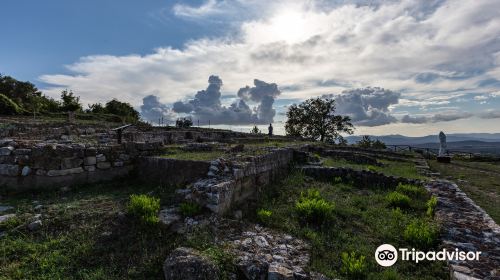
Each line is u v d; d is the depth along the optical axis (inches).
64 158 351.9
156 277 209.6
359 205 379.9
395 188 458.6
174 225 256.4
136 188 366.0
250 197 373.4
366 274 229.8
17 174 330.6
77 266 214.2
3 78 2023.9
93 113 1766.7
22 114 1230.9
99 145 401.7
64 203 300.2
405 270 245.1
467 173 701.3
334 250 267.9
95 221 259.6
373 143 1920.5
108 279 203.8
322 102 2158.0
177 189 331.0
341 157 751.7
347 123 2153.1
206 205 285.3
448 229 277.1
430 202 359.3
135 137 677.3
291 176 487.8
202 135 913.5
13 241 232.5
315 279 212.7
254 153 449.1
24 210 280.7
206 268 203.2
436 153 1232.2
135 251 230.1
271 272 206.2
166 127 1203.2
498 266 214.2
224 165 348.8
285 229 298.5
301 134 2207.2
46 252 224.1
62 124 818.2
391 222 324.5
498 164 930.7
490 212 371.9
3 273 201.9
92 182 374.0
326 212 319.9
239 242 250.4
